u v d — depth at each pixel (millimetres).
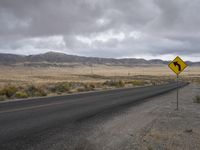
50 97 24844
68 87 36938
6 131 9398
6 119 11828
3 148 7344
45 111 14656
